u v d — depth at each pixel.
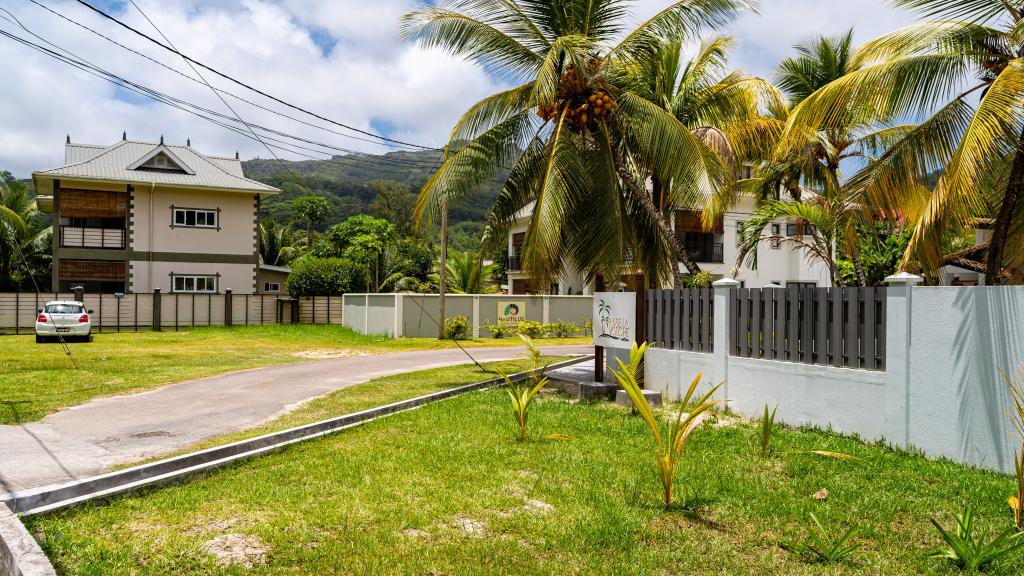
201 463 6.29
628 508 4.92
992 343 5.88
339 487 5.43
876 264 15.98
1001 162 8.82
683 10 11.25
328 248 46.81
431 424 8.15
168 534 4.34
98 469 6.00
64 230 29.81
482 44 11.94
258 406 9.68
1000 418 5.79
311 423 7.99
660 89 13.66
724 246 30.09
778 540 4.33
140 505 4.94
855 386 7.26
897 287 6.78
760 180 17.70
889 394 6.85
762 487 5.46
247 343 23.38
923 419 6.49
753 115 15.04
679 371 9.97
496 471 5.93
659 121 11.19
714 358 9.28
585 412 9.10
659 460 4.93
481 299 27.22
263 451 6.60
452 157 12.63
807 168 16.30
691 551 4.13
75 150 32.88
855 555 4.10
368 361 17.53
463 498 5.12
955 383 6.19
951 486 5.42
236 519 4.66
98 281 31.58
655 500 5.12
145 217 30.89
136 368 14.73
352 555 4.02
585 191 11.53
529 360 16.94
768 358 8.47
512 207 13.09
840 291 7.51
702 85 14.41
